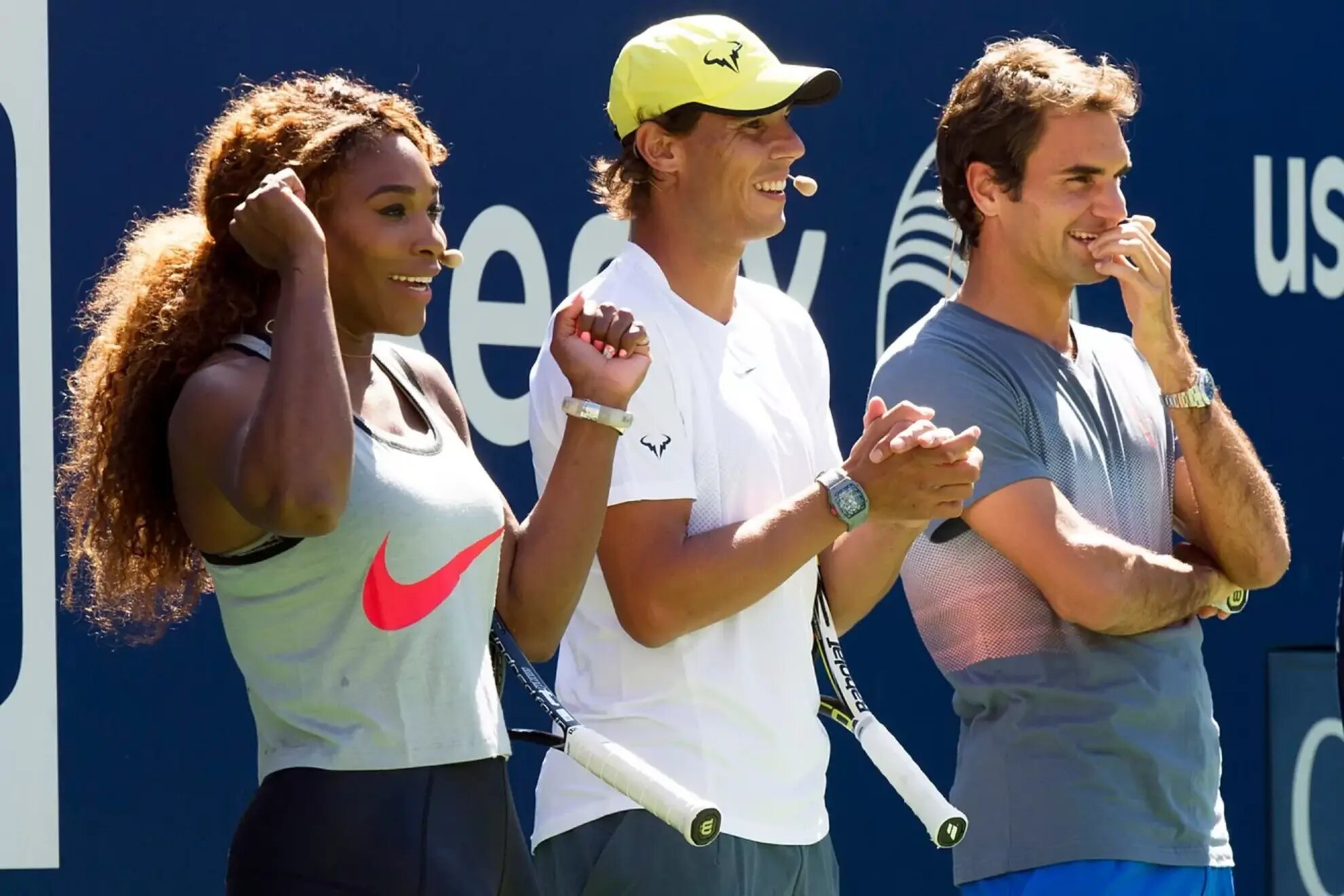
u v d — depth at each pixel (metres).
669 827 10.14
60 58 12.97
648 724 10.25
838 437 15.50
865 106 15.71
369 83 13.91
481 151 14.30
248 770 13.45
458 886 8.32
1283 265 17.28
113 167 13.09
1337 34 17.58
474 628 8.74
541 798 10.62
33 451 12.80
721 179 10.69
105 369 8.73
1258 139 17.23
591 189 14.68
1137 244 11.48
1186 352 11.62
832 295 15.52
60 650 12.88
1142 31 16.81
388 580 8.34
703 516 10.46
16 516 12.78
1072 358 11.91
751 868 10.23
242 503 7.92
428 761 8.41
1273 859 16.86
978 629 11.41
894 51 15.85
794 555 9.91
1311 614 17.19
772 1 15.37
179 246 8.82
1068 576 10.95
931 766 15.70
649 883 10.12
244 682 13.47
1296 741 17.02
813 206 15.47
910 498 9.92
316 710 8.34
